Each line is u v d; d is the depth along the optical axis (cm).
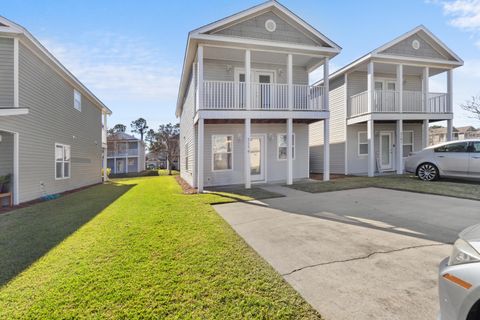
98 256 341
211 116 895
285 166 1140
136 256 337
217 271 290
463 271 165
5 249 380
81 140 1371
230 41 886
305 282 264
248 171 929
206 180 1048
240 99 1002
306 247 361
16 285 271
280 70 1121
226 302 231
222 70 1050
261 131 1110
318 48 975
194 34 859
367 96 1178
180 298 238
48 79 1002
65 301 238
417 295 237
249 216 545
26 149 855
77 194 1045
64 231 471
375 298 233
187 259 324
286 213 562
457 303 164
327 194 771
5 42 783
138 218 543
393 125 1347
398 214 525
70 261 329
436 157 899
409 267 293
